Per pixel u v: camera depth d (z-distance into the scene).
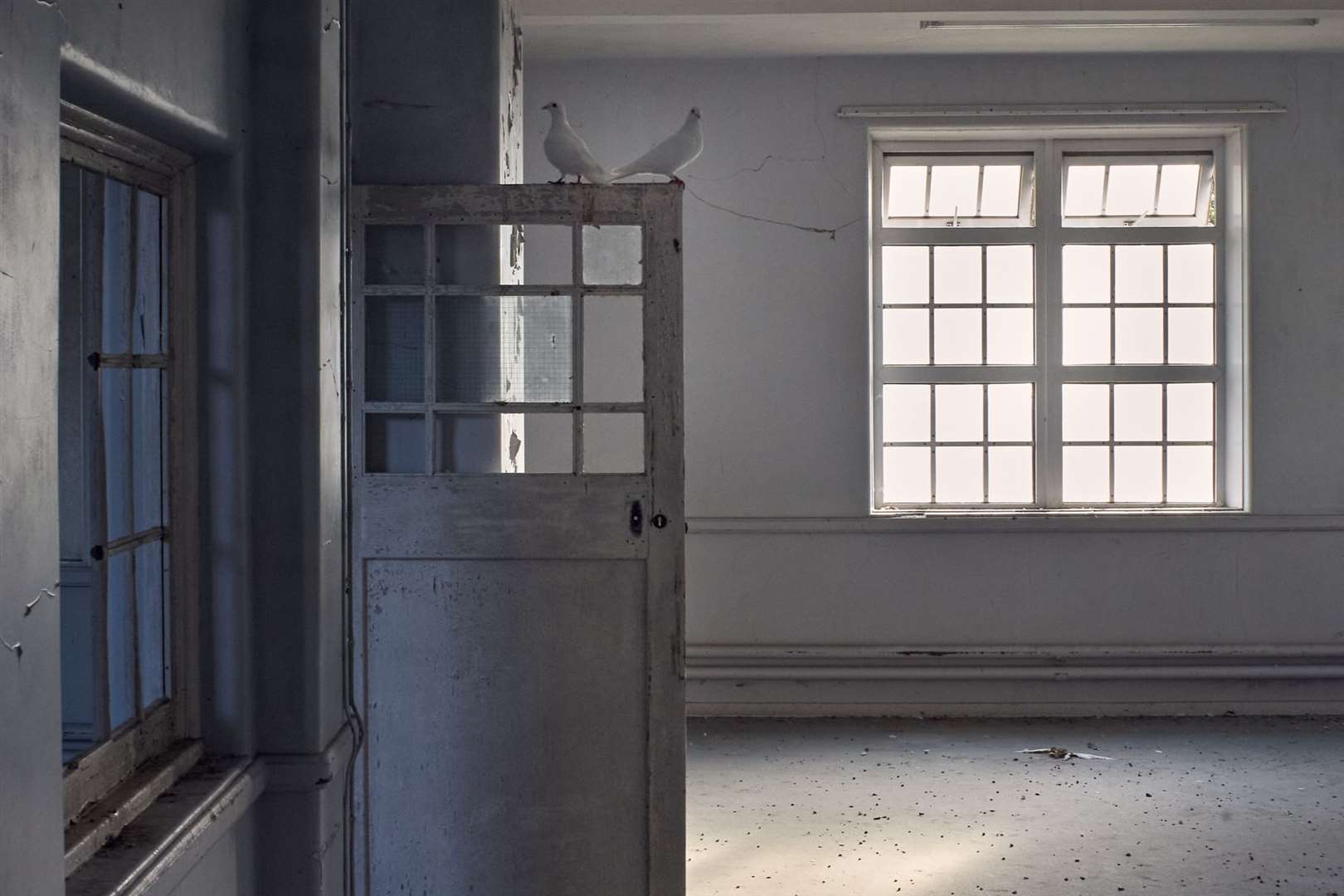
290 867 2.37
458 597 2.92
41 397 1.42
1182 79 5.45
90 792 1.91
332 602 2.48
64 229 3.26
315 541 2.38
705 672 5.43
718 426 5.49
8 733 1.32
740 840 3.92
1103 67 5.45
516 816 2.93
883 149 5.60
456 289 2.93
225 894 2.19
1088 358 5.68
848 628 5.49
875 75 5.46
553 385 2.97
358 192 2.91
